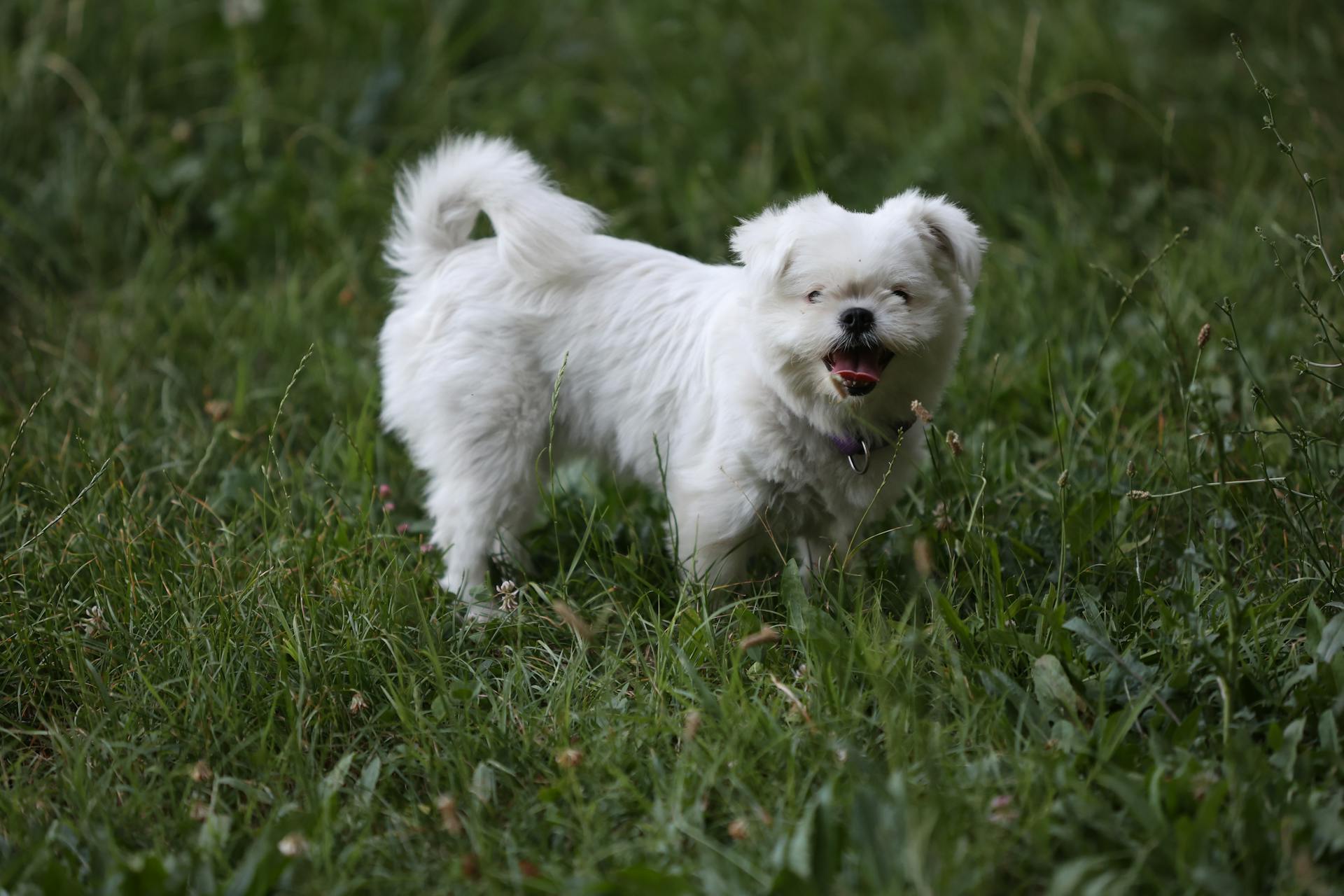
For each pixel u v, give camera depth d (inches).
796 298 162.7
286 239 293.7
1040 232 279.6
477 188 187.9
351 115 336.2
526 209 181.5
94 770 145.7
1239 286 252.8
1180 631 154.4
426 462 197.0
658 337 183.5
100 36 340.5
